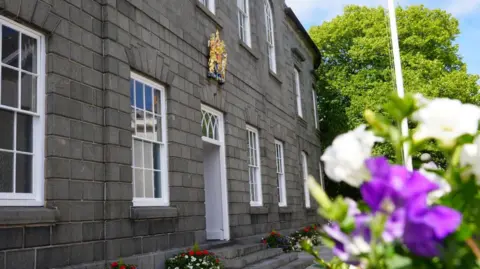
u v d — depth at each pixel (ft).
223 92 35.94
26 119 19.04
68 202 19.74
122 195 22.63
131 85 25.55
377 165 4.12
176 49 29.48
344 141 4.43
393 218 3.87
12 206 17.67
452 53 86.02
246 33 44.78
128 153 23.45
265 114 45.29
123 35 24.23
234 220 35.40
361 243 4.25
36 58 19.65
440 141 4.51
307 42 69.97
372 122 4.71
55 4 20.26
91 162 21.26
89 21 22.26
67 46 20.70
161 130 27.73
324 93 86.43
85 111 21.26
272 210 43.83
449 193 4.52
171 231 26.71
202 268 24.75
